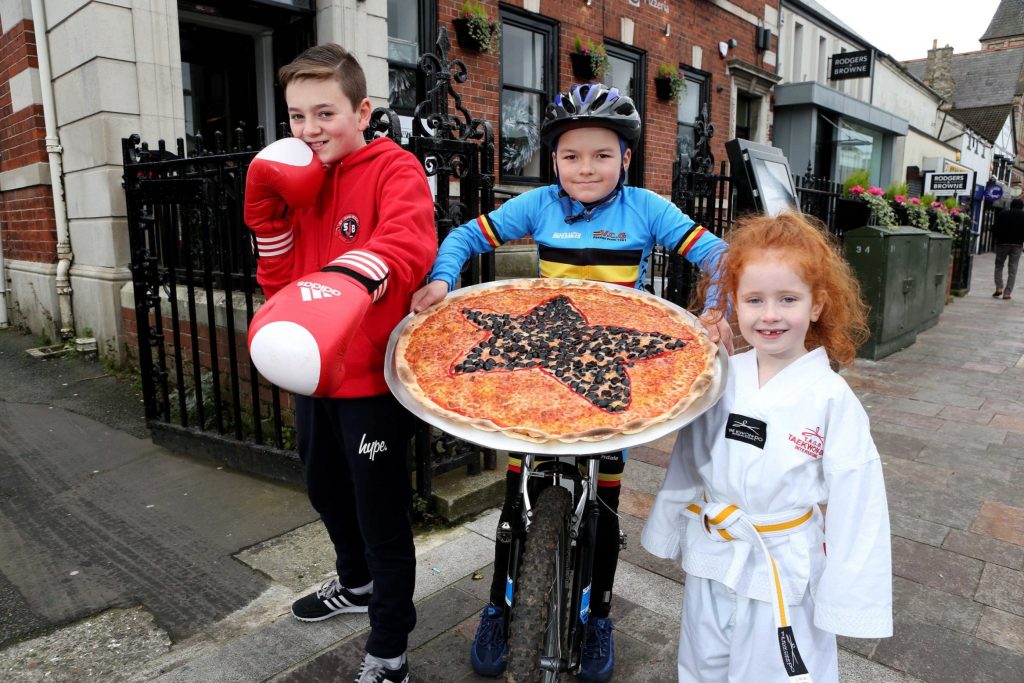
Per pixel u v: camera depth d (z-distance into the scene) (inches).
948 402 206.8
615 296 76.9
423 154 113.0
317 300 54.2
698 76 455.5
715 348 66.5
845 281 61.1
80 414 178.7
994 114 1464.1
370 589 92.1
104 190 206.5
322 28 239.5
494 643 83.3
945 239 324.2
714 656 64.6
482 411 58.8
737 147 195.2
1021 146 1856.5
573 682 82.0
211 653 87.1
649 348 68.3
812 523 61.6
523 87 336.8
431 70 117.0
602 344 69.1
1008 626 95.0
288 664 85.1
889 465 155.9
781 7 545.0
